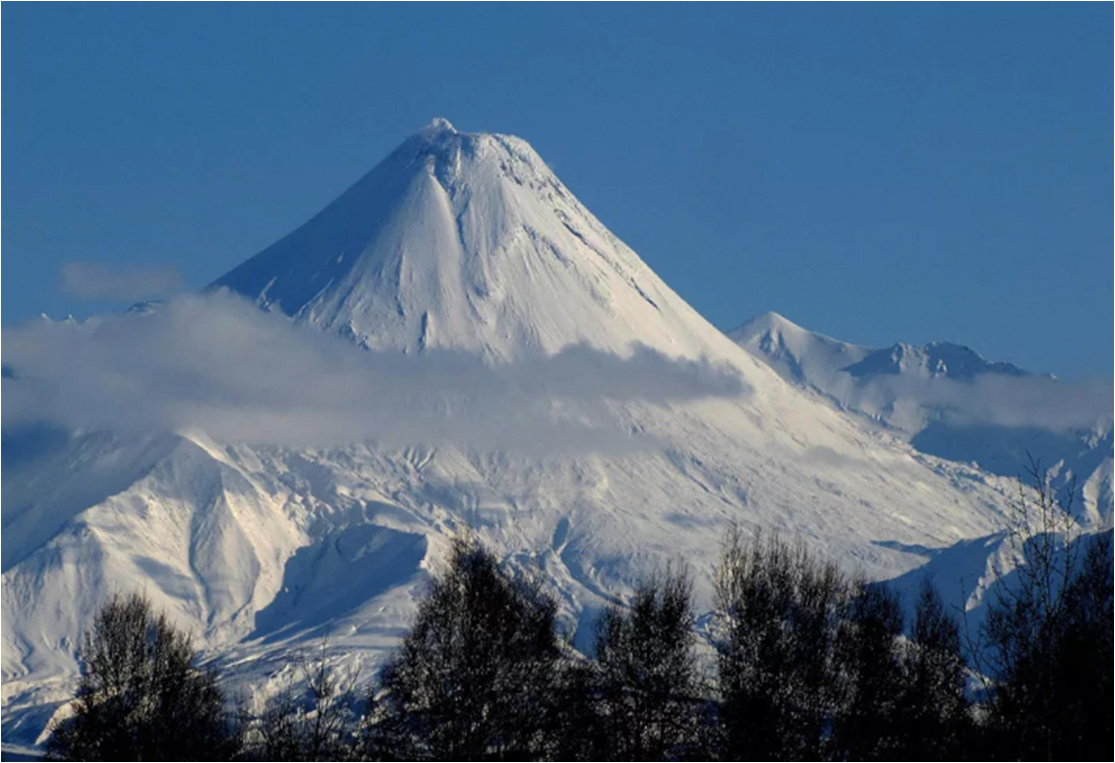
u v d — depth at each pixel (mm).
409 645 174875
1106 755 98812
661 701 174125
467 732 169125
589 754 172250
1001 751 95312
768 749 164000
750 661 170000
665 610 178750
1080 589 114188
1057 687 94625
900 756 154250
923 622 156625
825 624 172500
